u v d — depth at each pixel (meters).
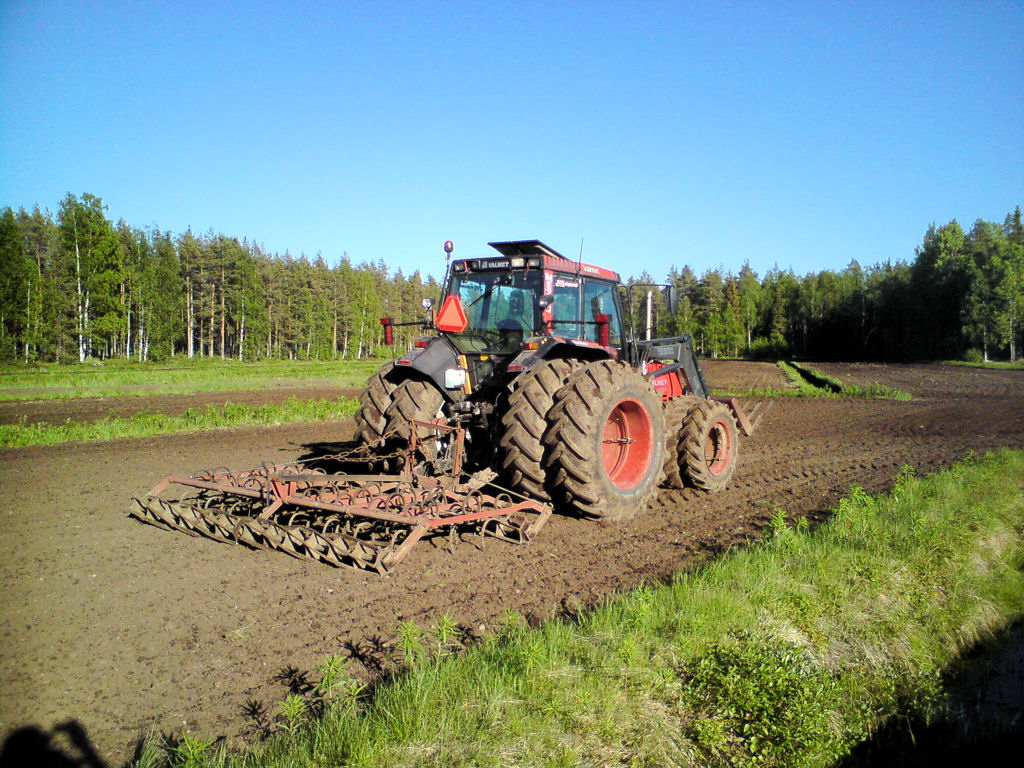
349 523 5.46
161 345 56.22
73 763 2.82
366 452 6.86
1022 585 5.82
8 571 5.07
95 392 22.39
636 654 3.62
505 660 3.50
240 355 65.75
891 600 4.95
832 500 7.74
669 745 3.11
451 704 3.11
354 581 4.89
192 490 7.82
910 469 9.35
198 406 18.47
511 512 5.68
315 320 73.69
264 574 5.02
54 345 49.19
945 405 20.59
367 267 103.62
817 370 44.12
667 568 5.21
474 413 6.68
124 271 49.47
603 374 6.29
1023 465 9.19
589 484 6.16
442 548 5.65
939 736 3.99
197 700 3.32
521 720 3.03
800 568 5.10
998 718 4.22
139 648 3.86
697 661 3.70
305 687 3.44
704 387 10.01
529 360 6.43
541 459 6.11
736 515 7.00
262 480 6.20
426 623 4.17
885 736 3.87
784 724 3.27
